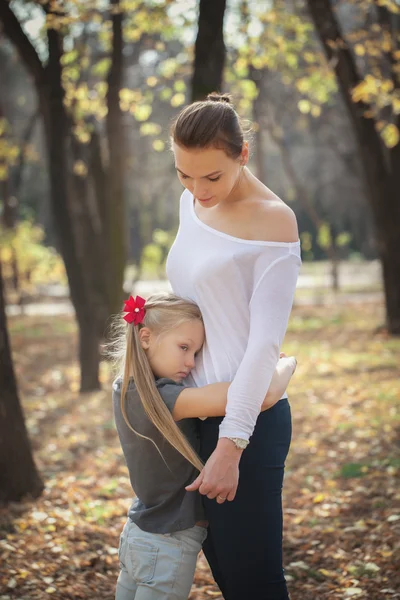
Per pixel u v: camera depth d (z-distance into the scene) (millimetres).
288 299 2273
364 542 4230
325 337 15070
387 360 11250
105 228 11844
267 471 2309
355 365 11078
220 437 2186
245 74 13422
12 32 8984
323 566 4031
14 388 5172
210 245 2354
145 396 2340
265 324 2221
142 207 31938
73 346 15281
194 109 2186
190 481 2416
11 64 23766
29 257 20172
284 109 21688
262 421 2320
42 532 4516
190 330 2408
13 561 3986
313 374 10695
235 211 2338
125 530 2533
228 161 2191
